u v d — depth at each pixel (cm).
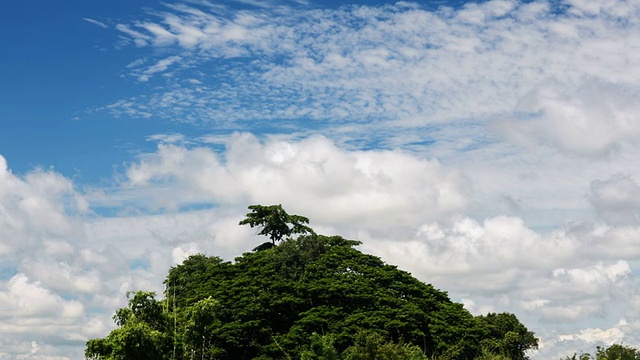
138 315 5769
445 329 8362
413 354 7044
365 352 6794
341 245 9881
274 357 7831
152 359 5366
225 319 8131
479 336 8775
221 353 7875
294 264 9075
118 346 5266
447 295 9475
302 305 8412
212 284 8781
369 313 8175
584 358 8325
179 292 9638
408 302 8581
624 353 8406
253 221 10450
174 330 5947
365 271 9006
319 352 7012
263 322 8125
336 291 8419
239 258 9494
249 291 8331
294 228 10594
